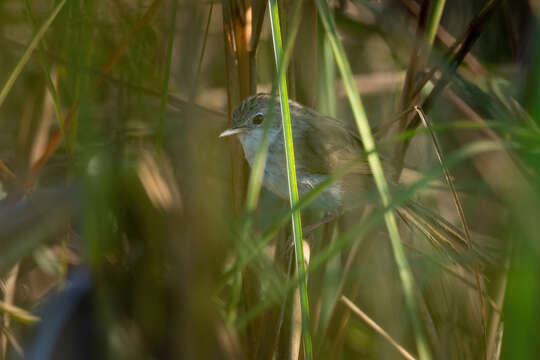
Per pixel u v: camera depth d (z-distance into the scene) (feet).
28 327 23.98
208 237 18.12
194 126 18.52
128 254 22.63
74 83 22.70
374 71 35.45
